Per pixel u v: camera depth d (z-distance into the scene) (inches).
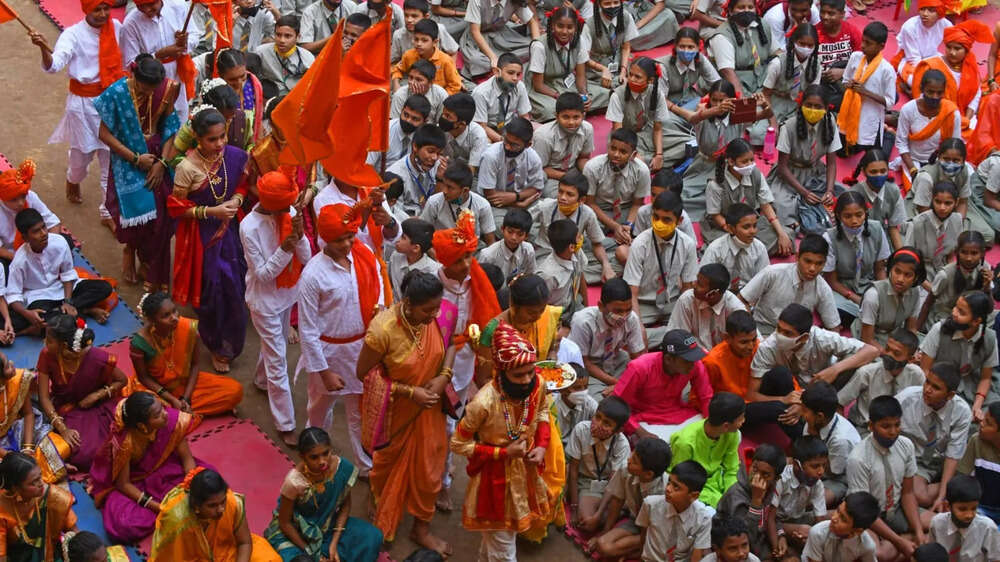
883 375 374.0
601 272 435.8
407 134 453.7
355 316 330.3
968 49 521.0
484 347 311.7
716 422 335.3
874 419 338.6
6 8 403.2
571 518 345.4
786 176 470.6
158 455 327.3
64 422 344.8
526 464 305.0
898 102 546.6
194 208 363.6
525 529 309.3
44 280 386.3
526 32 550.0
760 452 323.3
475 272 335.3
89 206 447.8
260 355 372.8
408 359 302.8
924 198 461.7
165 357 354.0
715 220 452.1
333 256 324.5
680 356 350.6
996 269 432.8
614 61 538.6
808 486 335.6
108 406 350.3
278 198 332.2
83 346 341.1
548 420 306.8
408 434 314.7
